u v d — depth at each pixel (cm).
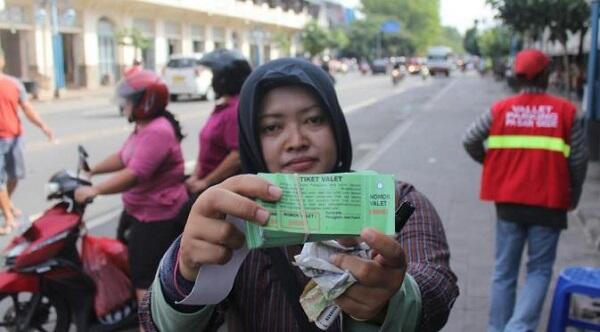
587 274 333
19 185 895
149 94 346
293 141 150
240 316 149
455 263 540
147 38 3494
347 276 107
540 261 362
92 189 358
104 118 1828
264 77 150
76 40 3145
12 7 2642
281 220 106
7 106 659
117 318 388
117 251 388
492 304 374
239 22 4722
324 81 154
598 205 694
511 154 359
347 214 105
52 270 363
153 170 347
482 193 373
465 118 1839
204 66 381
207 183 369
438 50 6194
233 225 111
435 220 159
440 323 138
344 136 156
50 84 2736
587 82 1009
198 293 119
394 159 1106
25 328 371
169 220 354
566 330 345
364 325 125
